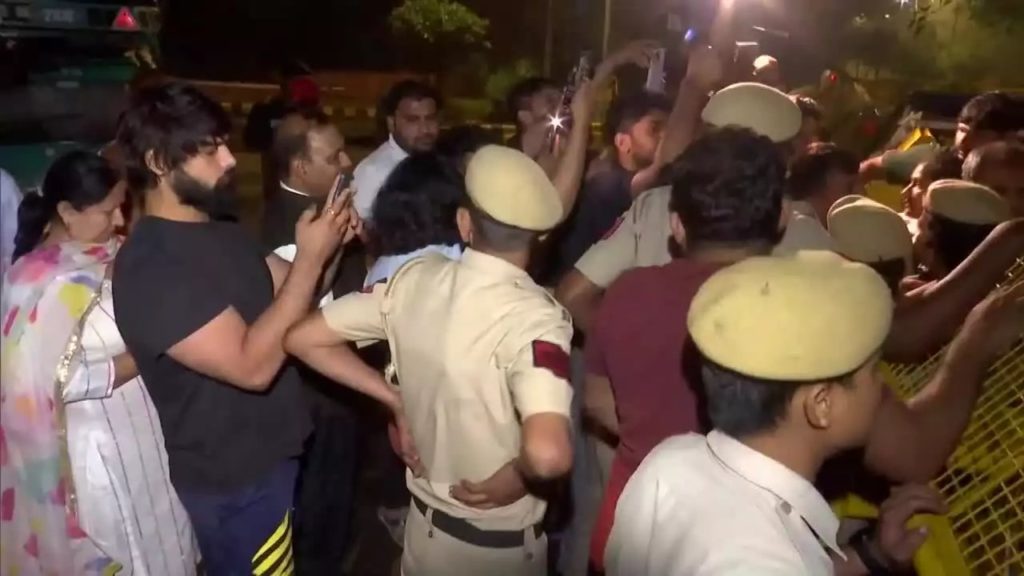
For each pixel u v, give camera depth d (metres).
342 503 3.52
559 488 2.49
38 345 2.21
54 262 2.29
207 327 2.17
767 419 1.33
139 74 3.32
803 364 1.27
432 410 2.16
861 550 1.55
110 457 2.33
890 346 2.05
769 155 2.02
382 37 21.00
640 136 3.45
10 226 2.11
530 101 3.89
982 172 2.95
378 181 3.72
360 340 2.28
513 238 2.09
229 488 2.35
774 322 1.29
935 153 3.99
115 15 3.25
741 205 1.99
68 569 2.27
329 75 19.34
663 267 2.12
